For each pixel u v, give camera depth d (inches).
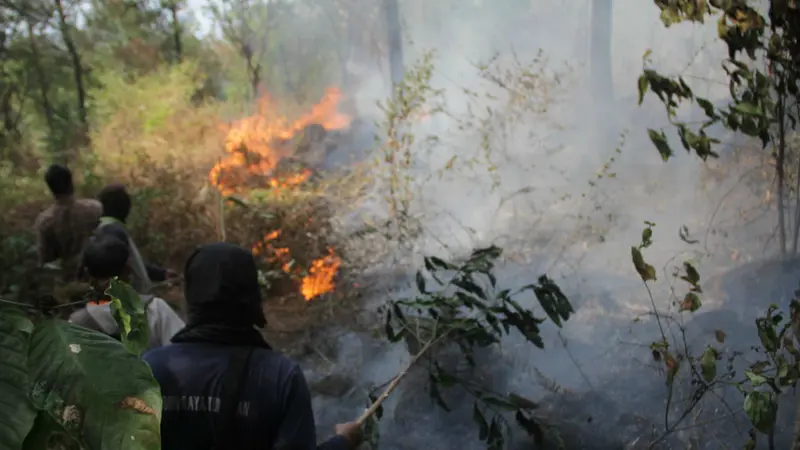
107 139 498.0
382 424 151.7
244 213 320.5
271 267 280.5
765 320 111.1
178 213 342.3
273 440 81.3
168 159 436.1
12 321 35.6
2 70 530.0
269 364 83.2
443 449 143.0
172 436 80.8
